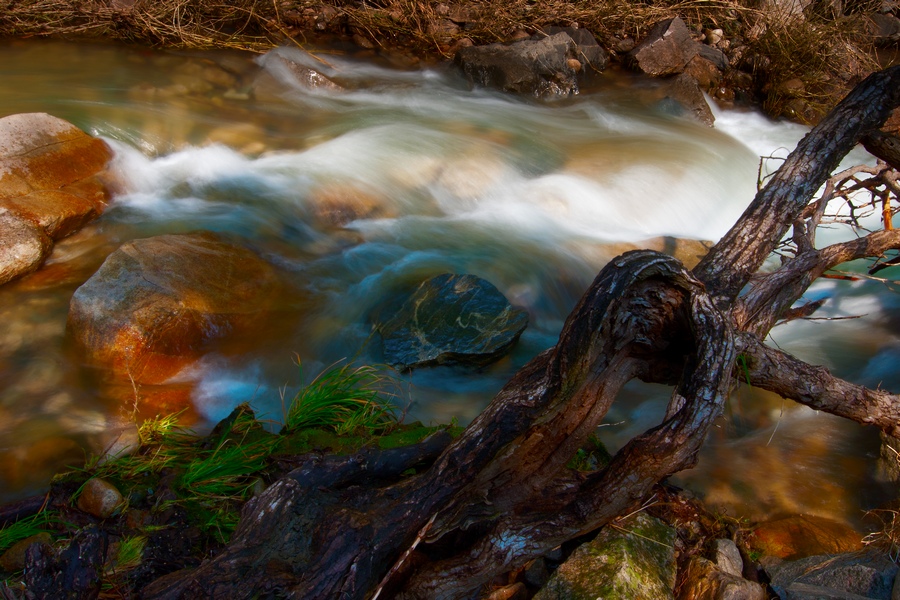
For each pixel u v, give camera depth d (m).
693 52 8.98
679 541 3.31
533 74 8.32
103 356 4.21
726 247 3.39
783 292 3.45
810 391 3.05
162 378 4.26
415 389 4.36
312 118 7.28
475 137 7.08
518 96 8.30
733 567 3.19
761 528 3.46
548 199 6.38
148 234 5.34
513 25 9.24
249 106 7.32
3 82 6.95
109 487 3.26
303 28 9.13
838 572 3.08
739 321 3.23
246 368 4.43
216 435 3.77
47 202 5.16
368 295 5.08
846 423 4.16
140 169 6.02
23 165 5.28
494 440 2.64
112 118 6.39
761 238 3.39
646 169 6.93
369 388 4.25
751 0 9.72
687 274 2.53
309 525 2.68
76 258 5.09
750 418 4.25
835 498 3.67
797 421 4.22
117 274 4.48
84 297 4.34
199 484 3.36
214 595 2.46
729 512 3.56
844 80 8.87
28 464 3.53
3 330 4.40
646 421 4.21
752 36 9.45
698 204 6.84
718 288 3.27
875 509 3.58
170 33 8.26
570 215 6.30
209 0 8.96
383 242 5.69
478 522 2.75
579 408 2.65
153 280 4.48
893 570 3.06
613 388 2.69
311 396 3.94
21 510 3.22
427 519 2.65
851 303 5.47
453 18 9.36
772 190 3.48
